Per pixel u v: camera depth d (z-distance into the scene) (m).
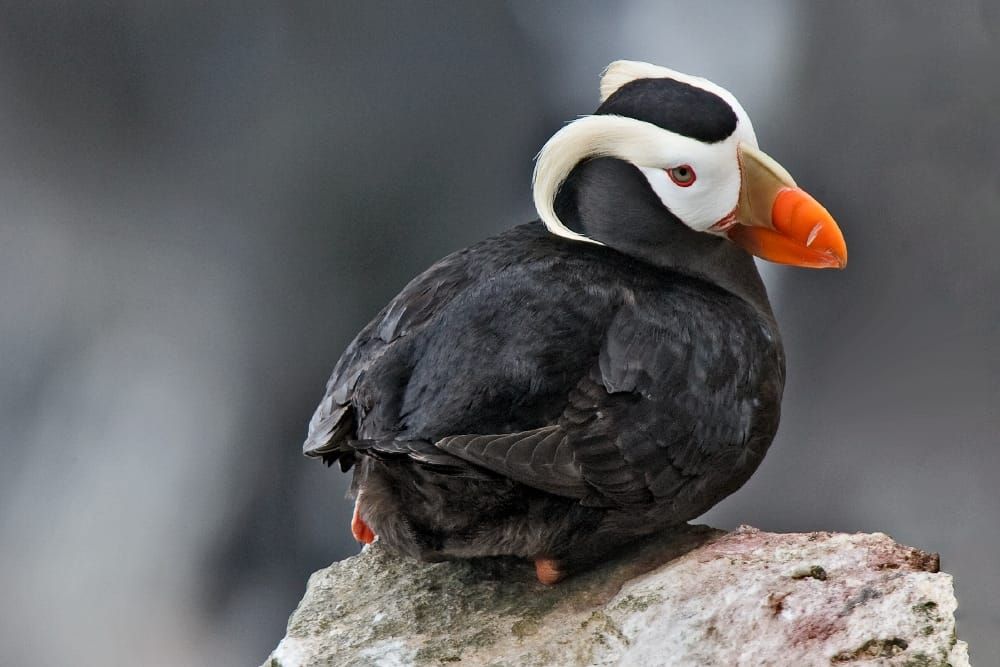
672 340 7.05
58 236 15.13
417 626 7.21
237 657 13.24
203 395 14.32
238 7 16.11
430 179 15.79
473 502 6.90
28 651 12.93
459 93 16.20
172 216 15.37
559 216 7.99
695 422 6.99
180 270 15.05
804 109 16.44
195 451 14.02
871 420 14.45
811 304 15.34
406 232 15.57
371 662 6.96
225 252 15.18
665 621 6.62
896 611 6.30
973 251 15.31
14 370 14.34
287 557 13.73
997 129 15.79
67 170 15.52
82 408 14.22
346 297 15.15
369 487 7.12
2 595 13.09
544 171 7.67
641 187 7.72
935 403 14.45
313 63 16.11
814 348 15.07
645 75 8.11
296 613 7.54
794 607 6.46
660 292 7.32
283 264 15.21
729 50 16.66
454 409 6.65
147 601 13.24
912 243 15.52
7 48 15.80
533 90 16.42
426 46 16.31
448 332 6.93
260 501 13.95
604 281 7.23
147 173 15.56
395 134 15.87
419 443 6.50
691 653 6.40
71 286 14.91
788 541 7.12
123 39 16.03
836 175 16.12
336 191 15.59
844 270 15.48
